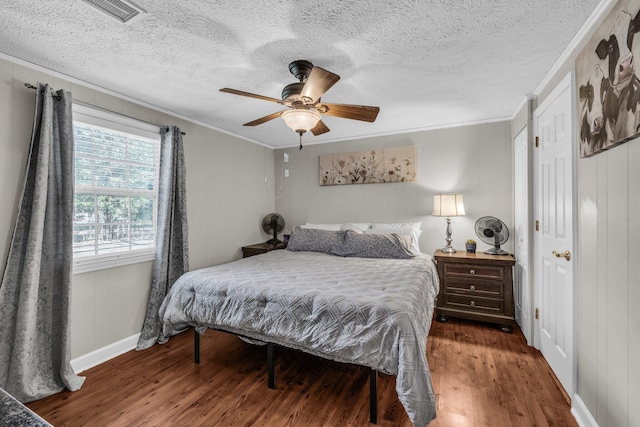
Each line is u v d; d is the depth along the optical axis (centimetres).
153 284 276
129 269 261
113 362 235
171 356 245
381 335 158
